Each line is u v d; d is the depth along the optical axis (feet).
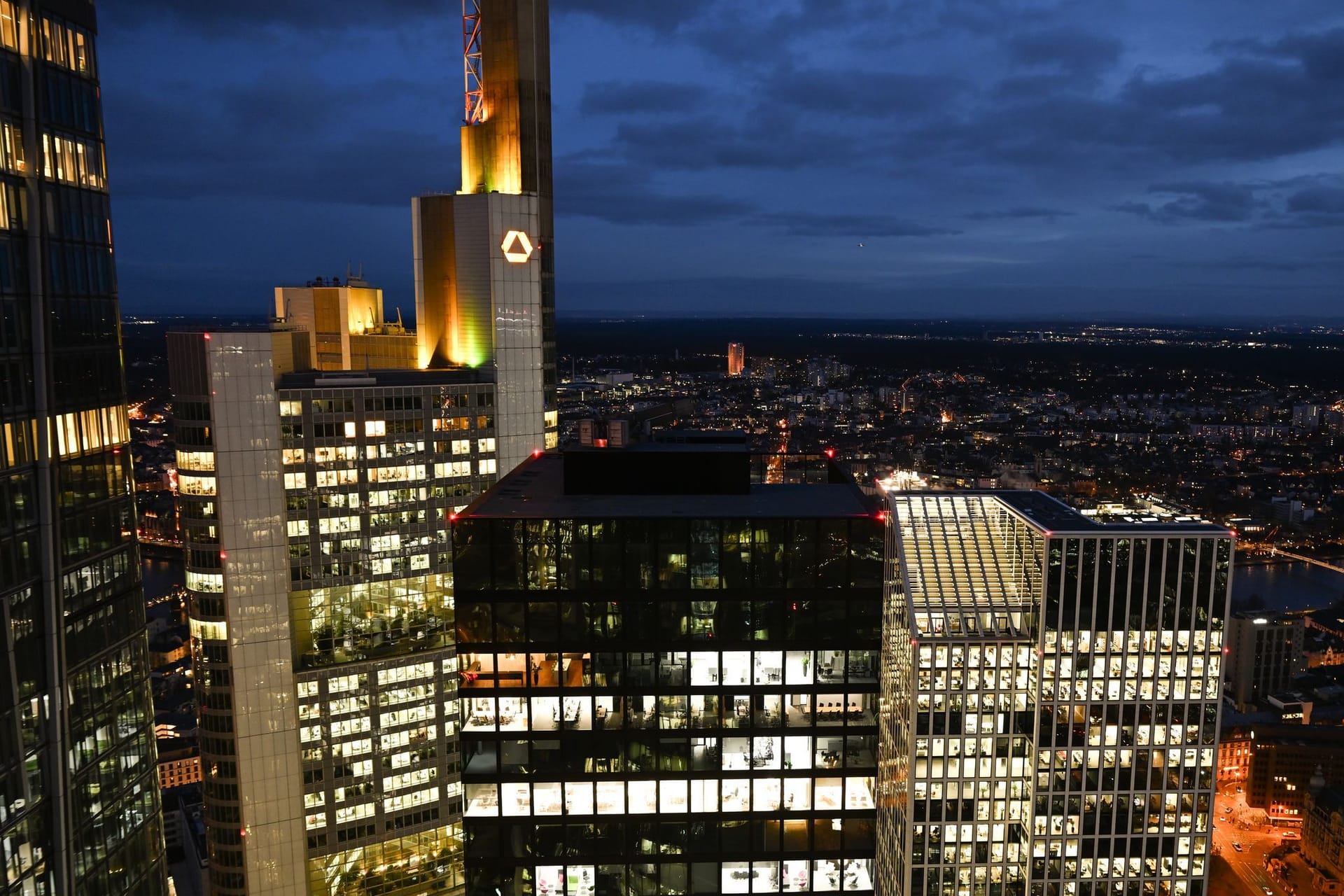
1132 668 360.89
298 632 552.41
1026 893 369.91
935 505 402.52
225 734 535.60
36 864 215.51
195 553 523.70
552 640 248.52
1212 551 353.72
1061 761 365.20
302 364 609.42
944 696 365.20
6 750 206.18
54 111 221.87
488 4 592.60
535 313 596.29
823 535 246.06
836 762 253.85
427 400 563.48
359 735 563.07
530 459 337.72
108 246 244.63
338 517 546.26
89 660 232.32
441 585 587.27
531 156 603.67
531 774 253.03
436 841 590.14
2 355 205.57
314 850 557.74
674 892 256.73
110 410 244.22
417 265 625.41
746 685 250.98
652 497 273.54
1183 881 368.48
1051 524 365.40
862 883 257.14
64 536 223.51
